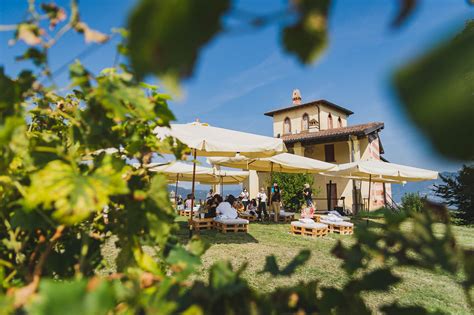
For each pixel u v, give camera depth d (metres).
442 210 0.80
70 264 1.22
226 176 21.02
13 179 1.06
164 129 5.34
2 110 0.91
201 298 0.73
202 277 4.27
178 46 0.26
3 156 1.03
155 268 1.02
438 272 0.76
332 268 5.39
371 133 24.25
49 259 1.20
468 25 0.27
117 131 1.23
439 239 0.76
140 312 0.77
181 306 0.78
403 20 0.26
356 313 0.86
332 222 11.00
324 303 0.89
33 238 1.30
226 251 6.71
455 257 0.73
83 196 0.83
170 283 0.81
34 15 0.83
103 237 1.27
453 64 0.26
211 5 0.27
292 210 21.91
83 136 1.12
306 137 23.92
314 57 0.30
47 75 0.89
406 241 0.78
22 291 0.72
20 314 0.70
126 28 0.27
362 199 22.66
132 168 1.22
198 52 0.27
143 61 0.27
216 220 10.37
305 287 0.91
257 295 0.81
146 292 0.81
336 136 22.69
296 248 7.22
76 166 0.99
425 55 0.26
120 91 0.93
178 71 0.26
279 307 0.81
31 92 0.93
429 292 4.30
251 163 13.79
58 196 0.82
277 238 8.93
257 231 10.55
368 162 13.77
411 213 0.85
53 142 1.17
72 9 0.79
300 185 21.56
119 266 1.08
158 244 1.09
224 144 7.46
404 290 4.35
